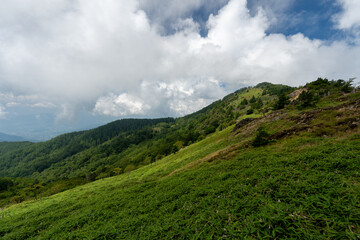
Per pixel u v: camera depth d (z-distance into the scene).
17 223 18.53
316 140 16.97
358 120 17.67
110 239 9.85
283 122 32.53
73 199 31.09
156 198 15.45
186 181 18.38
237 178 13.45
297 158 13.17
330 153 12.31
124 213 13.70
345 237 5.43
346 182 8.16
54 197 43.88
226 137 52.31
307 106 42.28
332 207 6.64
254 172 13.38
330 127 19.52
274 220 6.74
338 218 6.09
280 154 16.36
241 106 167.50
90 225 12.89
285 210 7.25
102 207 16.77
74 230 12.97
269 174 11.98
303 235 5.89
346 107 22.81
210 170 19.50
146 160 126.69
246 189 10.70
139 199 16.73
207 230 7.81
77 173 175.00
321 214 6.43
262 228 6.77
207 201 11.09
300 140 18.62
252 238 6.34
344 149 12.15
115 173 99.50
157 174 36.72
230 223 7.80
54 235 12.76
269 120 41.34
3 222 21.55
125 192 21.88
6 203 60.66
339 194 7.43
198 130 163.00
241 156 20.61
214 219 8.45
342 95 44.62
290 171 11.26
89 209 17.27
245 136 39.09
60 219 16.75
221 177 14.93
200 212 9.75
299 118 29.36
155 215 11.79
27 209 31.52
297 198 8.01
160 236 8.64
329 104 39.81
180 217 10.09
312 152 13.32
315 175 9.66
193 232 8.12
